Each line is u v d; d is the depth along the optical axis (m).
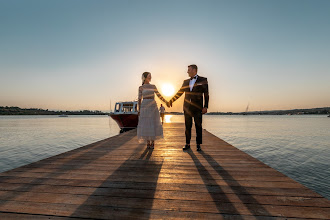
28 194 1.94
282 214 1.54
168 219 1.48
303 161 12.44
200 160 3.31
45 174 2.57
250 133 33.53
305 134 31.48
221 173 2.60
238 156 3.59
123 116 15.23
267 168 2.81
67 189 2.07
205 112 3.95
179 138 6.20
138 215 1.54
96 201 1.79
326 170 10.36
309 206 1.67
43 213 1.58
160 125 4.21
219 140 5.59
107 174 2.59
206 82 4.01
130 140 5.79
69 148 16.00
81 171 2.71
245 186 2.13
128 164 3.09
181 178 2.42
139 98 4.07
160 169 2.81
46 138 23.41
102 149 4.36
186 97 4.15
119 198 1.86
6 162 11.20
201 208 1.65
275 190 2.02
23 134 28.48
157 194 1.94
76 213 1.58
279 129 43.81
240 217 1.50
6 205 1.71
